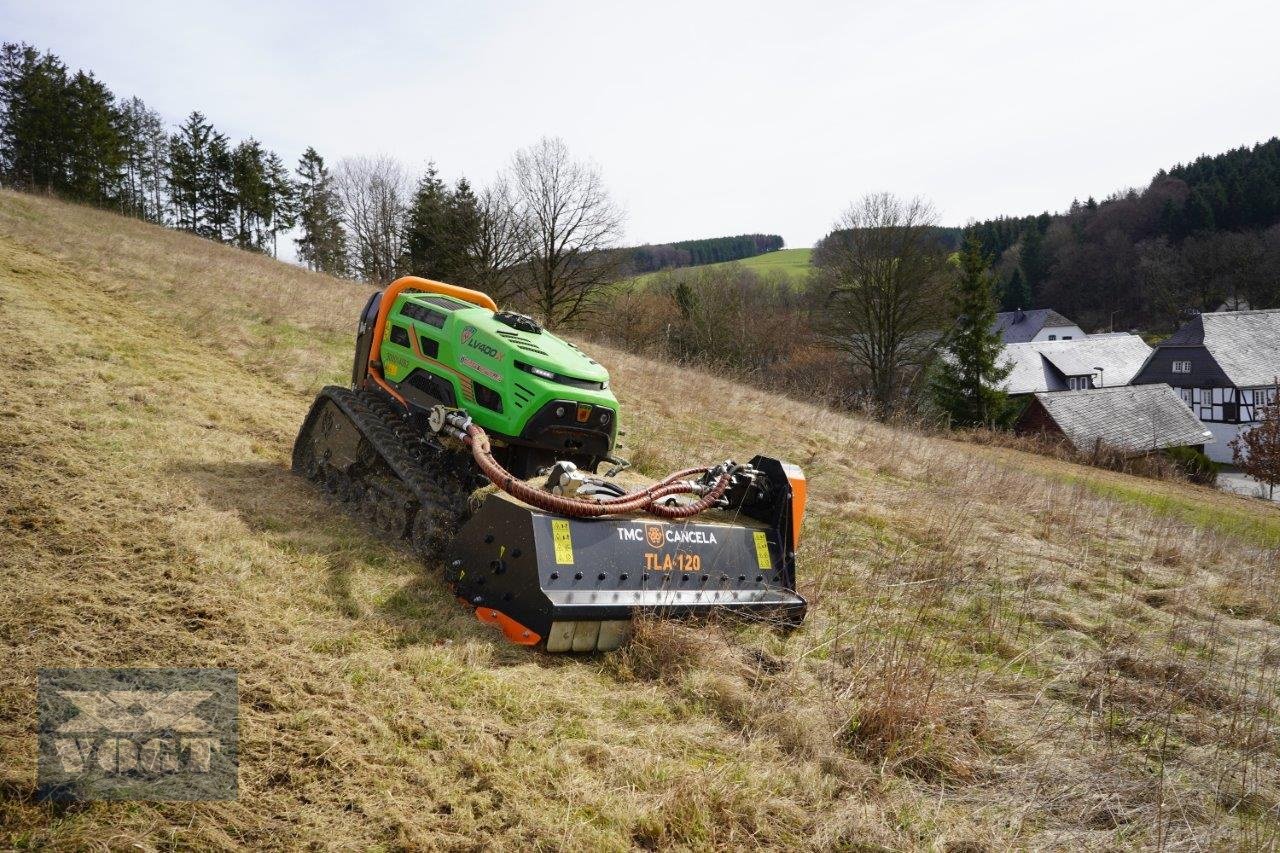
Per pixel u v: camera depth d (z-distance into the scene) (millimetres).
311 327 12953
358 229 54969
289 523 5426
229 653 3695
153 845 2574
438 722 3463
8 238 14266
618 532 4484
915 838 3281
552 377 5086
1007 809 3588
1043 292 95750
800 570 6578
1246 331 50750
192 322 11312
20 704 3121
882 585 6426
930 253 37312
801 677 4473
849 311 38469
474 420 5273
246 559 4695
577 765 3336
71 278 12430
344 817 2836
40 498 4859
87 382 7367
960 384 38906
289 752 3109
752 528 5078
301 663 3723
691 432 10977
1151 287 84938
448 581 4770
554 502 4289
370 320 6398
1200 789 3941
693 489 5039
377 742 3266
